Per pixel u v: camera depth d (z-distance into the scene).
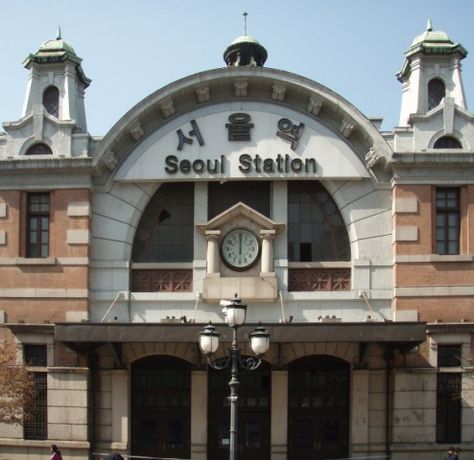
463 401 21.31
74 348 21.11
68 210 22.39
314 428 22.36
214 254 22.27
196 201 22.92
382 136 22.20
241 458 22.27
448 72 23.88
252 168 22.55
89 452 21.39
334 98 22.28
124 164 22.80
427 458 21.03
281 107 22.91
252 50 27.97
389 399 21.62
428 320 21.59
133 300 22.25
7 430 21.69
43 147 22.97
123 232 22.72
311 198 23.28
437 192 22.45
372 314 21.95
